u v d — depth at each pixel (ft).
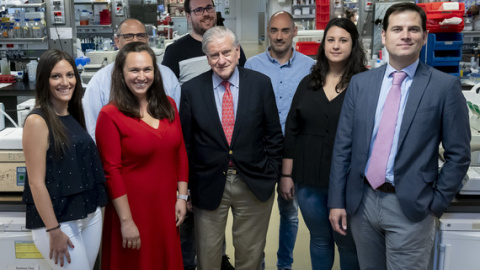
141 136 6.83
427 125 6.20
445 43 14.52
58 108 6.47
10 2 21.61
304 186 8.03
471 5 20.74
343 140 6.98
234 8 63.10
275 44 9.49
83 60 17.75
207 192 7.61
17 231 7.49
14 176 7.75
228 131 7.57
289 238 9.55
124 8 30.50
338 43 7.54
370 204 6.63
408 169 6.30
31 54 21.08
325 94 7.75
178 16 35.91
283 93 9.55
